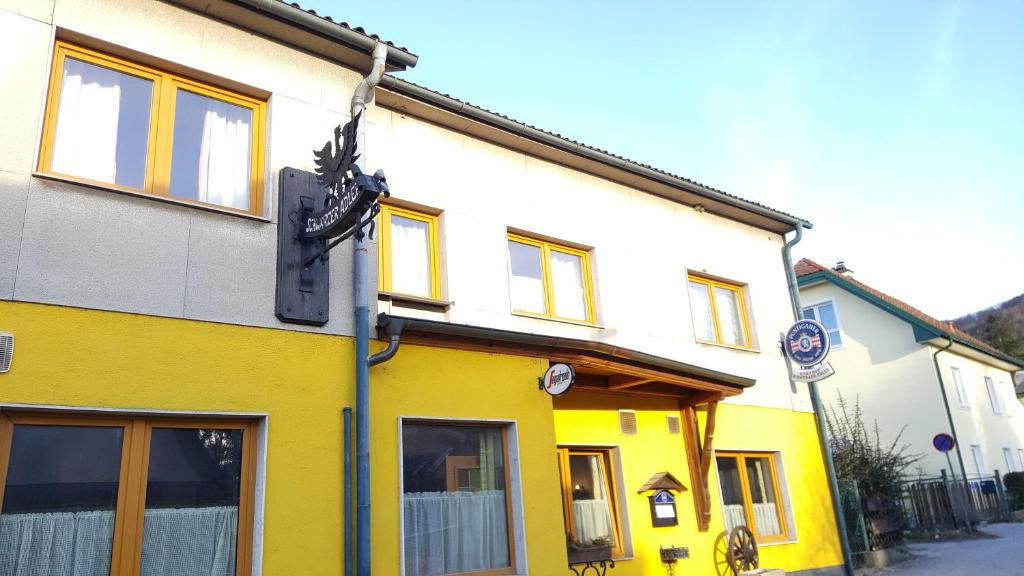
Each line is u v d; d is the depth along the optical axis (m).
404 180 8.32
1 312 4.86
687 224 11.45
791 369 12.18
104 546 5.00
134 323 5.33
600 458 9.30
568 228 9.78
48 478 4.91
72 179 5.34
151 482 5.27
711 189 11.48
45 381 4.89
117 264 5.38
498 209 9.11
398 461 6.33
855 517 13.00
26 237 5.08
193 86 6.41
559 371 7.15
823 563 11.28
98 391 5.06
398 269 8.20
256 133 6.64
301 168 6.63
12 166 5.17
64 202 5.29
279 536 5.53
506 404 7.16
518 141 9.45
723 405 10.80
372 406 6.30
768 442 11.26
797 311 12.68
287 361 5.98
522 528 6.87
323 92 7.05
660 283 10.66
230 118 6.58
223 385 5.60
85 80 5.91
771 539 10.82
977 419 22.09
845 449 14.47
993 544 15.29
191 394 5.43
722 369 10.98
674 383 8.95
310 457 5.86
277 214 6.33
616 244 10.30
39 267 5.07
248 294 5.93
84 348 5.09
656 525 9.29
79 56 5.89
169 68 6.25
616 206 10.51
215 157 6.38
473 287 8.55
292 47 6.98
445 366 6.86
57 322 5.03
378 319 6.46
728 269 11.82
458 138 9.02
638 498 9.27
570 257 9.98
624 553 8.98
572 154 9.88
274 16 6.63
